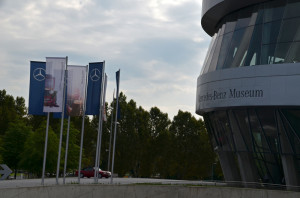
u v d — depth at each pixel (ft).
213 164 257.34
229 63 98.58
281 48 90.27
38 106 99.66
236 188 92.53
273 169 95.45
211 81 101.65
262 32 94.02
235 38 100.48
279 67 88.99
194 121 283.18
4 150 238.27
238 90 94.48
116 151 277.23
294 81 87.45
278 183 95.45
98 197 92.84
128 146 274.77
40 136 227.61
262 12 96.12
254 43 94.73
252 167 99.81
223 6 102.78
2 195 73.26
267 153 94.32
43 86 99.66
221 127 105.40
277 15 93.30
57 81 99.45
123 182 125.70
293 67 87.71
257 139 95.35
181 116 286.05
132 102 296.71
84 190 91.30
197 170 275.80
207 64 108.99
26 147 228.43
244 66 94.22
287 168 91.81
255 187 98.94
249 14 99.86
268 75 90.12
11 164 242.99
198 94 109.29
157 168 283.59
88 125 295.69
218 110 103.96
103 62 107.55
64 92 104.73
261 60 91.86
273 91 89.30
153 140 276.62
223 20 109.81
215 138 110.83
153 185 97.55
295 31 89.97
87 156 291.17
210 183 118.11
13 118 312.71
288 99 87.61
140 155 277.85
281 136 91.25
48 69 99.40
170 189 96.99
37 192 81.20
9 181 123.85
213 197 94.32
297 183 91.91
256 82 91.66
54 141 229.04
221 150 108.68
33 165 225.76
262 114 92.99
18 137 242.58
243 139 98.17
